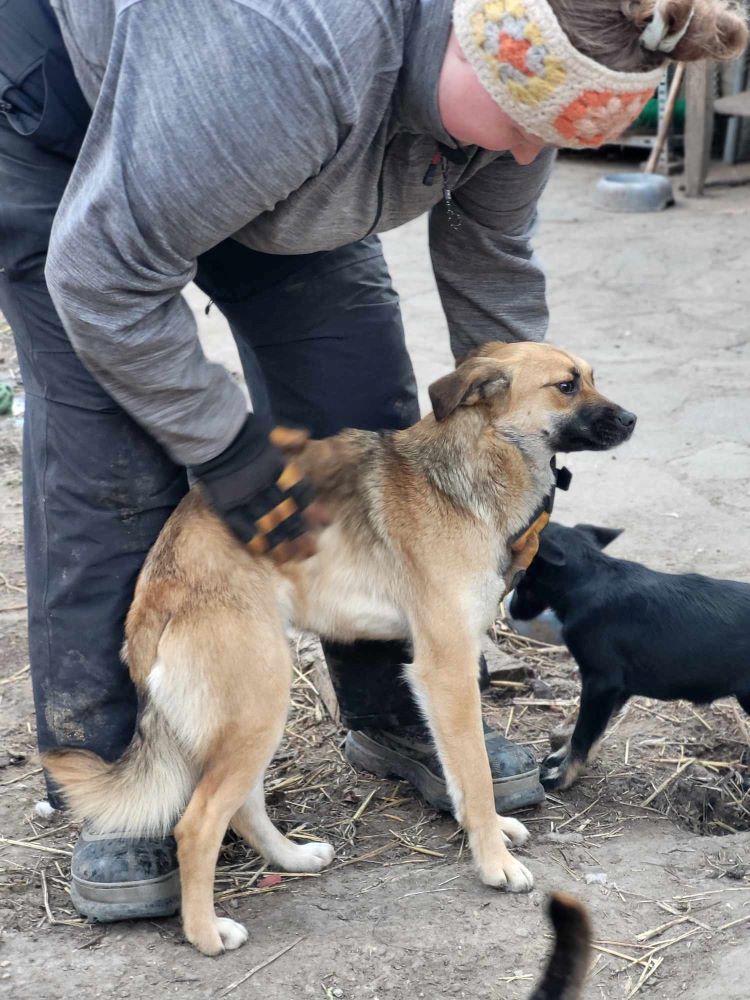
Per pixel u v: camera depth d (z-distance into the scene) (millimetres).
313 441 2918
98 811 2719
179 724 2736
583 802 3064
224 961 2705
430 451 2916
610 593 3051
